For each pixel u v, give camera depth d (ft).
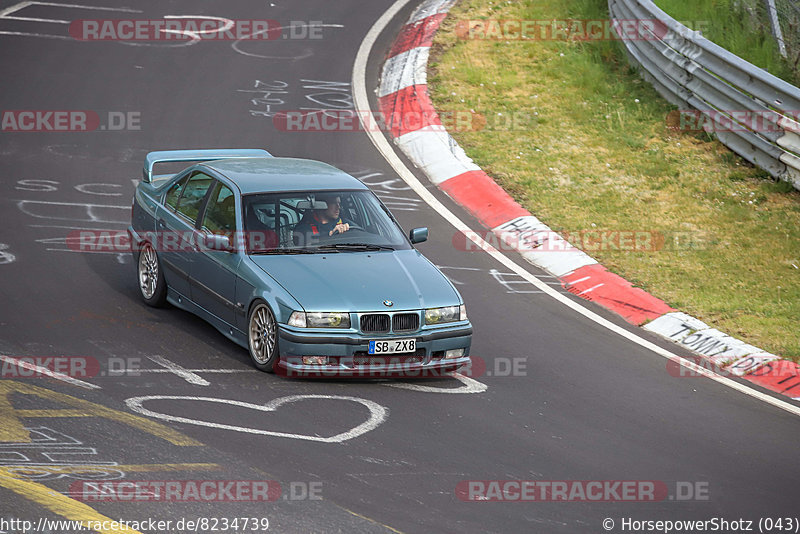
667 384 115.03
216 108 198.80
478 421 99.04
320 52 234.17
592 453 94.27
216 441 87.86
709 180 180.34
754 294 143.33
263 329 106.63
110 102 196.65
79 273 131.64
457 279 142.31
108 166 170.19
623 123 201.46
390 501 79.97
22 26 234.99
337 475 83.66
